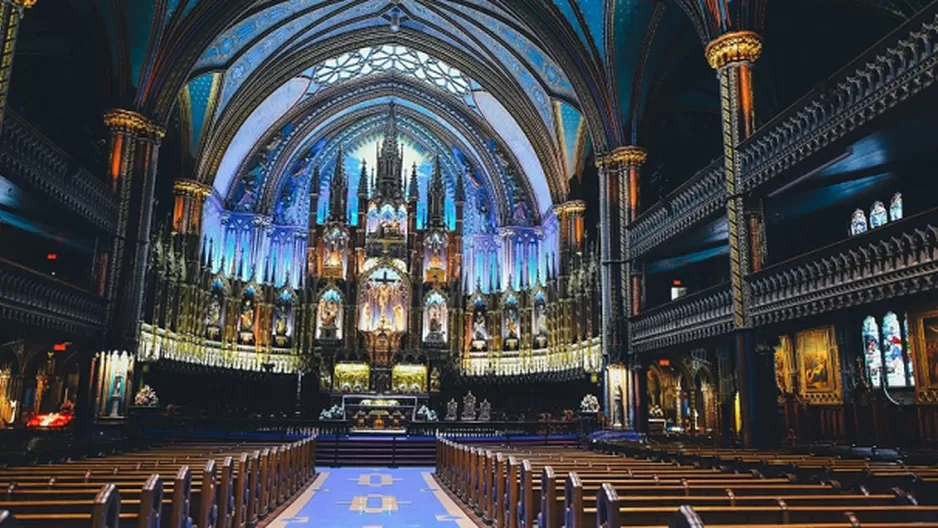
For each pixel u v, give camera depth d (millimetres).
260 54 31516
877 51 13570
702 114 30406
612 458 13375
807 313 15500
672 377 34844
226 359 33312
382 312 36750
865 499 6641
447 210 41625
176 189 31625
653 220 24641
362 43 35000
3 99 15172
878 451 16109
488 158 39938
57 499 6945
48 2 22641
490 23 31047
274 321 36031
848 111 14414
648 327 24453
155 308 27719
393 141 39156
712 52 19609
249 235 37281
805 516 5941
